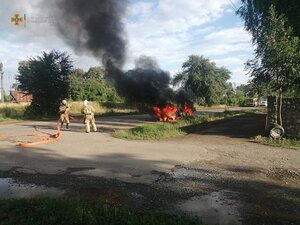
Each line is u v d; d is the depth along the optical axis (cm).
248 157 1134
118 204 644
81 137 1611
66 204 595
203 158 1104
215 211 621
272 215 606
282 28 1516
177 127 2080
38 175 862
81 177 845
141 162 1030
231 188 770
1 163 997
